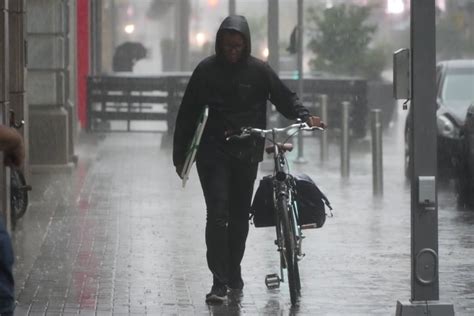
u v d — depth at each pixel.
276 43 60.91
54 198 41.66
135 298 24.67
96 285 26.00
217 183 24.30
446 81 50.12
